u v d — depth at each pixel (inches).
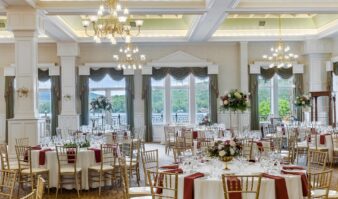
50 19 449.4
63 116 612.4
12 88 636.7
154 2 418.0
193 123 645.3
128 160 343.3
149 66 639.8
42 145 344.2
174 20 606.9
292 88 653.3
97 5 409.1
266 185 187.0
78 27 597.3
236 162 226.5
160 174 197.3
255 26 616.4
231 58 650.8
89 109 645.3
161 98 657.6
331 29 562.9
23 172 295.4
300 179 196.1
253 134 422.0
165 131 532.1
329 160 407.2
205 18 461.1
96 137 378.3
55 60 640.4
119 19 306.2
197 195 188.7
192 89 653.9
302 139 467.2
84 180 311.1
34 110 409.4
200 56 648.4
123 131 482.9
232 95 334.3
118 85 654.5
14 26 403.9
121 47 614.2
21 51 408.5
